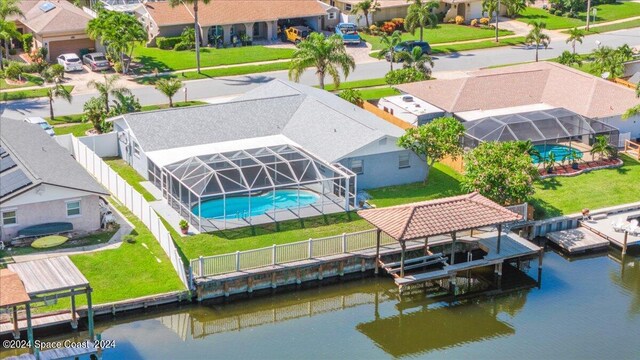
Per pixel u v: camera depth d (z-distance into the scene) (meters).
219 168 63.94
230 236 59.31
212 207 63.12
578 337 51.88
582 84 80.44
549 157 71.19
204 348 50.19
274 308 55.44
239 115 72.00
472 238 60.16
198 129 69.94
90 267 55.06
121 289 52.91
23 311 50.41
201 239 58.78
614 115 76.44
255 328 52.91
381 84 94.69
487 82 81.38
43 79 93.81
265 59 103.75
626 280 58.81
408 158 68.25
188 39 106.38
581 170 71.31
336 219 62.25
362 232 58.12
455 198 57.53
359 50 109.19
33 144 66.25
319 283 56.97
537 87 81.75
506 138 72.19
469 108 78.25
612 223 63.38
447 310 55.34
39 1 109.38
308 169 65.38
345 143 67.19
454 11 123.06
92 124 79.88
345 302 56.56
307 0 115.69
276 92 78.56
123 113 78.19
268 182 64.19
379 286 57.59
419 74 88.12
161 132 69.12
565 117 74.69
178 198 63.19
